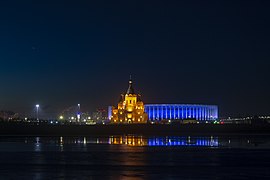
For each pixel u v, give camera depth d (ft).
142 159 279.08
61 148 374.84
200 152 330.95
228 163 255.91
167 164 250.98
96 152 329.93
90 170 223.92
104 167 236.43
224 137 584.40
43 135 649.61
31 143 452.76
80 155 305.73
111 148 373.40
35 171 220.02
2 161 266.77
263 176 202.18
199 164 251.39
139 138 558.15
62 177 199.31
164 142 467.93
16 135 646.74
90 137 590.55
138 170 224.12
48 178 196.34
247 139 531.09
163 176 202.08
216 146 402.11
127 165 246.06
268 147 388.57
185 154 313.73
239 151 341.00
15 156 298.97
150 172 216.13
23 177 199.52
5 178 196.54
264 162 261.85
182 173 212.23
